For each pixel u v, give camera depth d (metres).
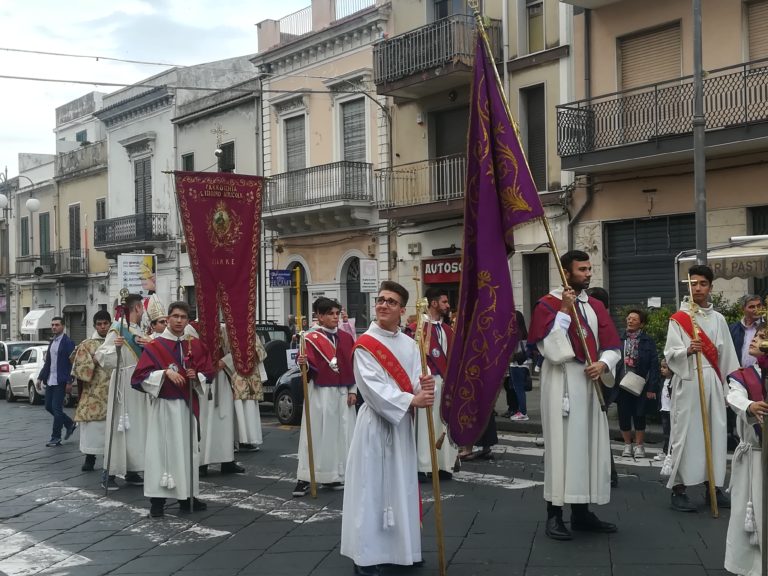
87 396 11.52
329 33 25.62
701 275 8.06
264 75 28.36
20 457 13.09
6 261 47.69
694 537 7.00
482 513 8.09
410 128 23.47
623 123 18.06
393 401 5.91
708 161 17.06
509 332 6.55
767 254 12.38
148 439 8.45
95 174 39.00
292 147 27.72
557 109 18.81
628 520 7.63
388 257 24.05
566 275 7.10
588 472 6.97
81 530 8.07
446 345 10.00
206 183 9.64
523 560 6.47
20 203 46.03
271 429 15.13
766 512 5.04
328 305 9.62
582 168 18.38
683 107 17.17
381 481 6.03
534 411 15.73
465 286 6.61
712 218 17.08
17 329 46.56
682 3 17.31
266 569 6.52
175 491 8.40
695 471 7.86
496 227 6.64
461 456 11.16
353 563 6.58
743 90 16.11
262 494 9.45
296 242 27.41
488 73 6.77
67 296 41.28
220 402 10.73
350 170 24.56
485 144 6.68
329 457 9.47
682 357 7.90
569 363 6.97
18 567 6.88
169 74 33.25
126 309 10.43
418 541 6.15
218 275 9.61
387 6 23.97
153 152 34.44
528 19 20.62
